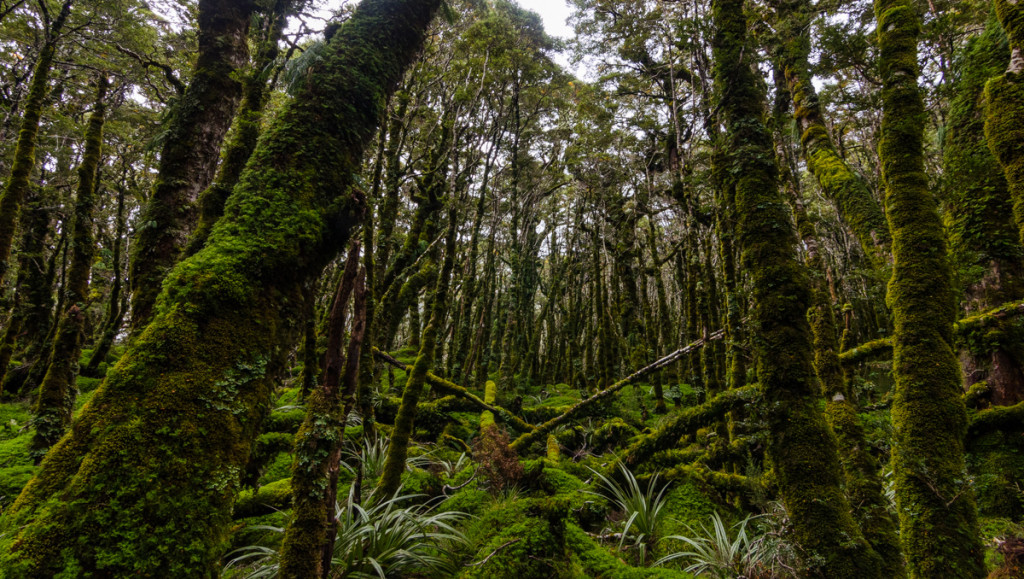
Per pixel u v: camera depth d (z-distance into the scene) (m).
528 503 3.51
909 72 2.47
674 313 18.77
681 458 5.36
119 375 2.06
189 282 2.29
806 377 2.40
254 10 4.77
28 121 5.45
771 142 2.83
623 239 12.55
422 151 11.00
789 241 2.61
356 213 2.92
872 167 11.00
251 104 4.32
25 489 1.83
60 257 13.85
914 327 2.18
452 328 12.84
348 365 2.56
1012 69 2.31
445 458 5.93
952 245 5.16
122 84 9.20
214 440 2.09
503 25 9.91
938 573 1.83
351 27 3.26
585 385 11.59
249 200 2.60
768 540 3.15
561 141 15.06
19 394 8.32
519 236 17.38
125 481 1.83
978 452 4.19
